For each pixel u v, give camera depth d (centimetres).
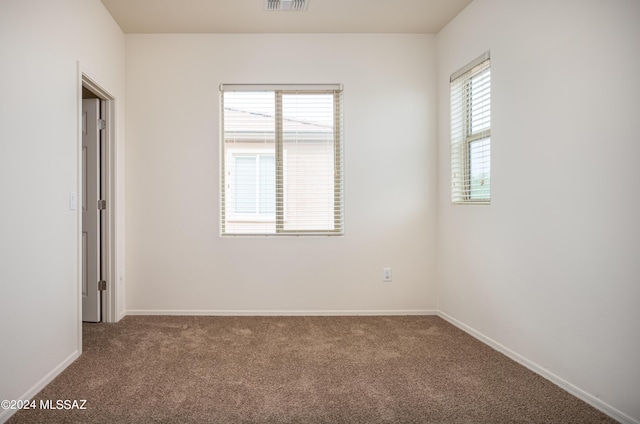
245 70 361
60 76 236
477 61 293
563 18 213
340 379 227
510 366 246
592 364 198
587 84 199
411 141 368
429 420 184
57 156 232
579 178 204
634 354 177
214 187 359
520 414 190
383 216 367
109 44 319
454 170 339
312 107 369
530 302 241
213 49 360
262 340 293
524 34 244
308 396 206
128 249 357
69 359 246
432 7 315
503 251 267
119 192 345
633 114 175
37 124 212
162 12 319
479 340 295
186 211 358
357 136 365
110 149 336
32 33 207
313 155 369
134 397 204
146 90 356
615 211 185
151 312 358
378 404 198
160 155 357
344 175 365
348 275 365
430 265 369
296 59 363
